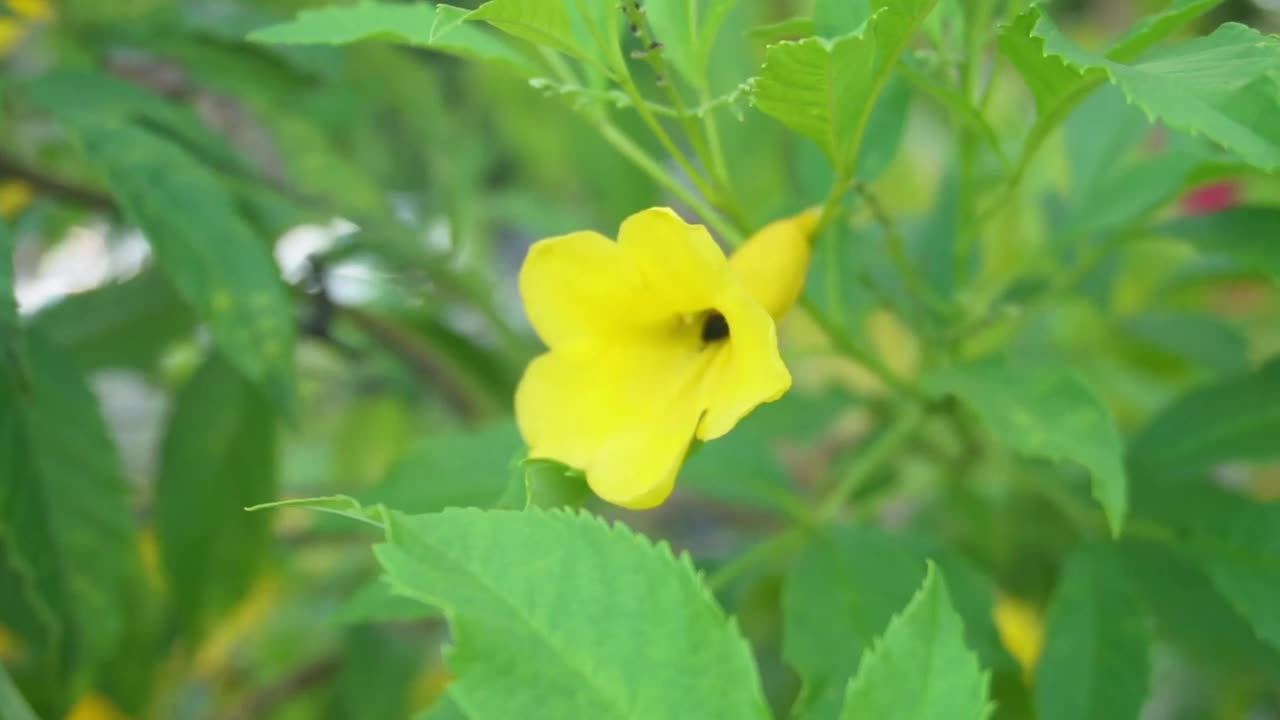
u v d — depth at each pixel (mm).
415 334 507
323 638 575
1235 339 473
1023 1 382
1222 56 341
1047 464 448
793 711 382
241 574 467
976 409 379
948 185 472
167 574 462
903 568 398
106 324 470
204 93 504
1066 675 396
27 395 404
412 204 551
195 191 413
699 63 372
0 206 484
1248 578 396
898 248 405
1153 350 522
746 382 344
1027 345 508
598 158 497
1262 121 339
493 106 648
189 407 461
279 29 381
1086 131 452
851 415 542
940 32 391
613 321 359
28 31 464
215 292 408
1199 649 425
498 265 688
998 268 519
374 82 523
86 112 419
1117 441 368
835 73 348
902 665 319
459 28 378
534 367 360
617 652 316
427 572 315
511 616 315
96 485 415
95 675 435
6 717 385
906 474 499
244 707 516
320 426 640
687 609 318
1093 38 625
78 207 466
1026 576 484
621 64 361
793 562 401
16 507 405
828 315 423
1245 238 404
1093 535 414
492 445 409
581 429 356
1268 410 416
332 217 462
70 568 412
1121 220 425
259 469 463
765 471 417
